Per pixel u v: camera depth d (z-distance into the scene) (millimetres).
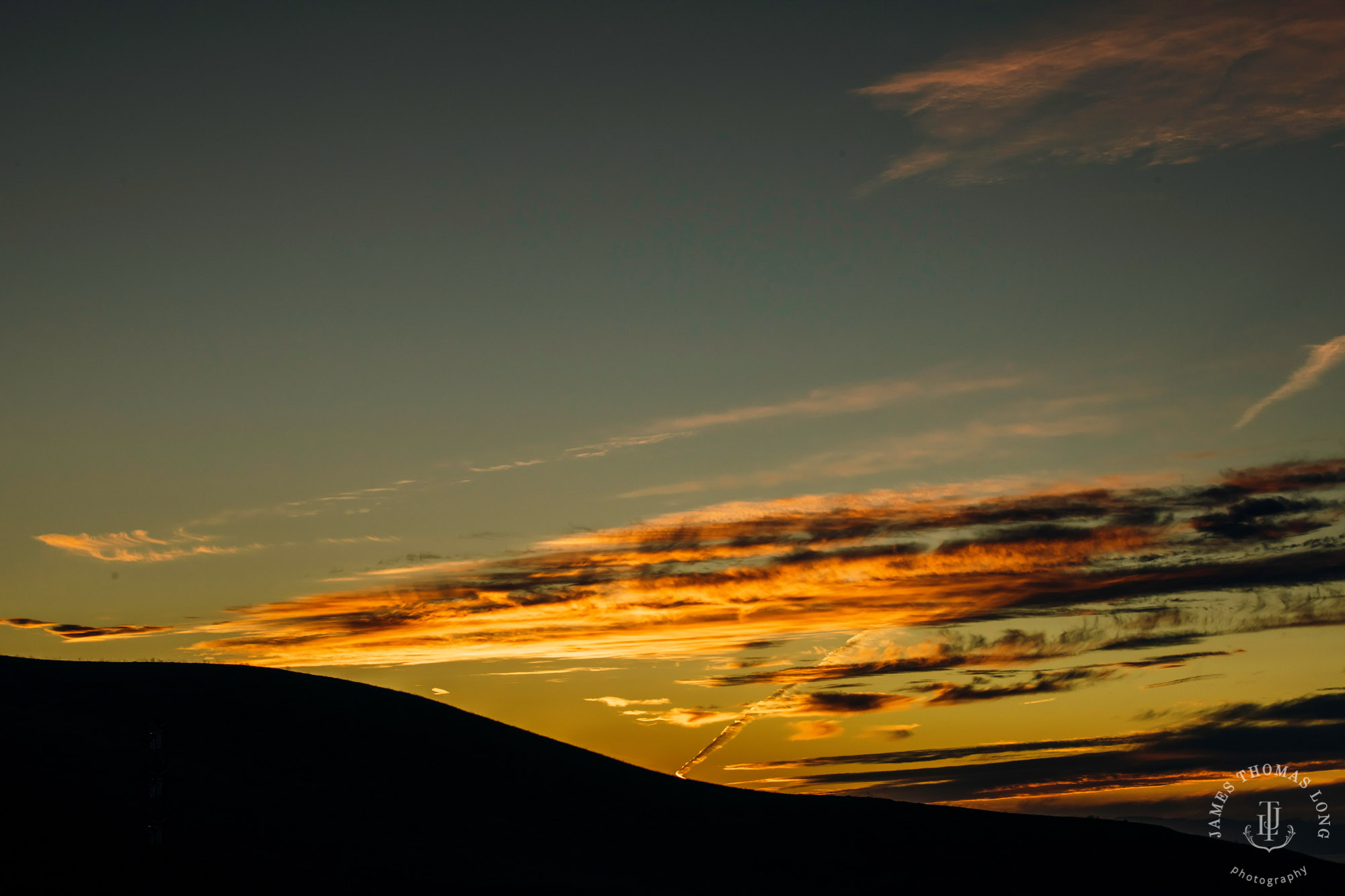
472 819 56500
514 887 44219
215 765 54031
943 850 61094
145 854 37000
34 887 35000
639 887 48750
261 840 43844
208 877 38594
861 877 56719
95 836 39750
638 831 60500
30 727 50562
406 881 42594
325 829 47938
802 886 54656
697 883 52750
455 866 46312
